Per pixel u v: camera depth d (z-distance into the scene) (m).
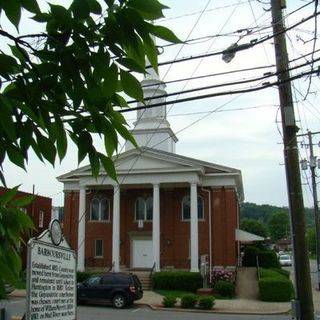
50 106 2.22
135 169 40.84
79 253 41.88
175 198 43.28
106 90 2.17
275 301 32.44
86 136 2.35
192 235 39.56
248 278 40.12
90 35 2.11
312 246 100.50
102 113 2.32
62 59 2.14
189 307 29.22
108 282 29.84
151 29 2.10
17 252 2.47
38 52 2.15
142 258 43.16
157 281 37.81
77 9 2.05
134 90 2.17
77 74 2.17
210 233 41.41
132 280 29.91
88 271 41.44
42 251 5.86
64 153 2.25
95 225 44.09
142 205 44.09
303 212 12.76
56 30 2.13
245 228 93.44
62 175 44.78
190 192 40.47
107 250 43.59
